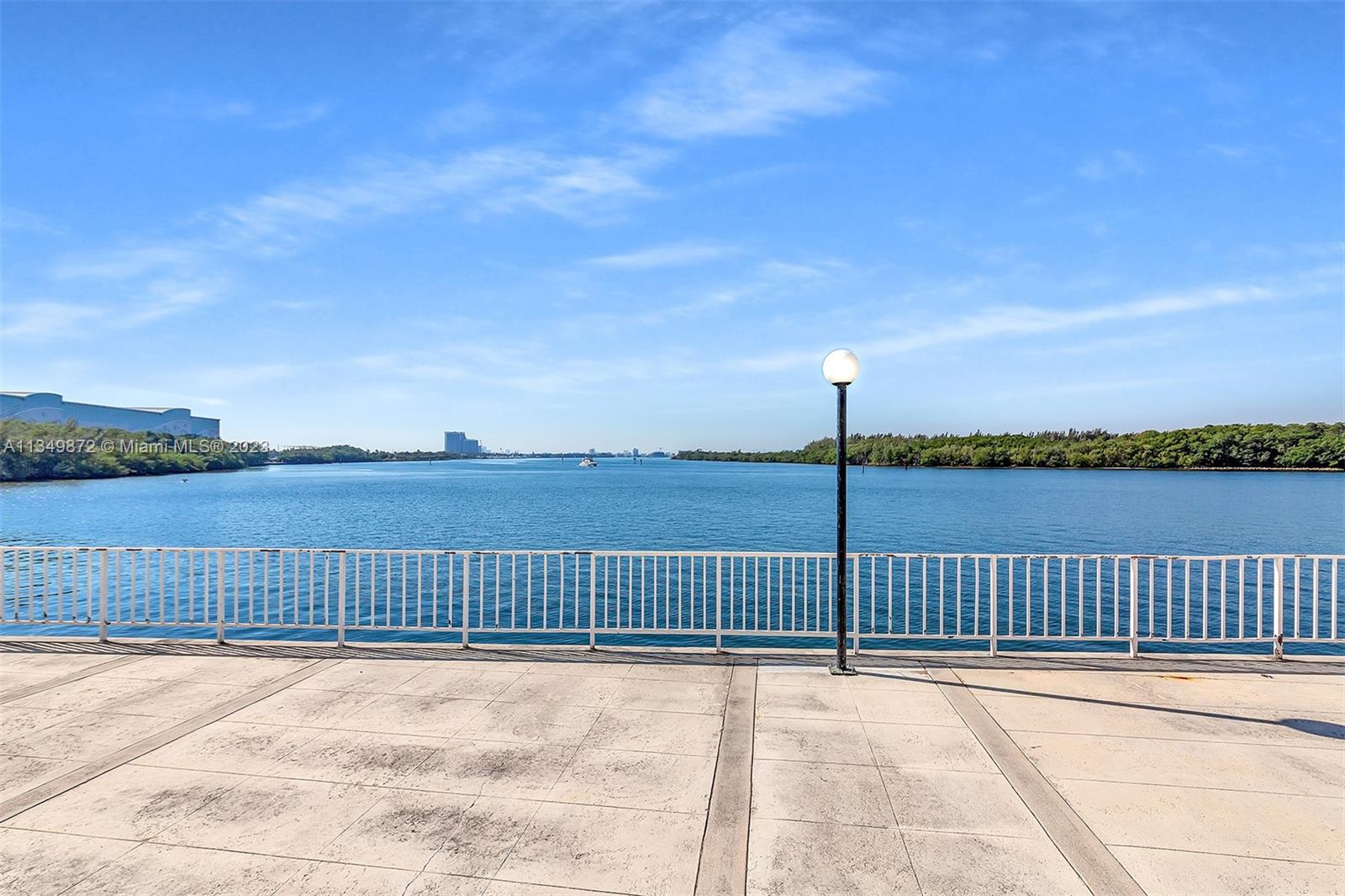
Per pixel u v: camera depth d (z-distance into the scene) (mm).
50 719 5969
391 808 4461
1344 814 4367
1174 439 144500
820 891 3605
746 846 4023
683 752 5328
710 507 62750
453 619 18625
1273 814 4363
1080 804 4496
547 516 53469
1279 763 5094
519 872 3758
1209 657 7711
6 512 60156
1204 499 68375
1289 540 38094
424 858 3891
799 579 25328
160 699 6484
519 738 5598
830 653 7926
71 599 21391
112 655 7941
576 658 7805
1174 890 3600
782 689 6777
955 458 176375
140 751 5309
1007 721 5938
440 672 7305
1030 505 61906
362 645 8305
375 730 5750
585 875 3740
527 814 4383
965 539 38156
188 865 3814
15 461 112562
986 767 5062
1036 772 4973
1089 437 162125
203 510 61688
